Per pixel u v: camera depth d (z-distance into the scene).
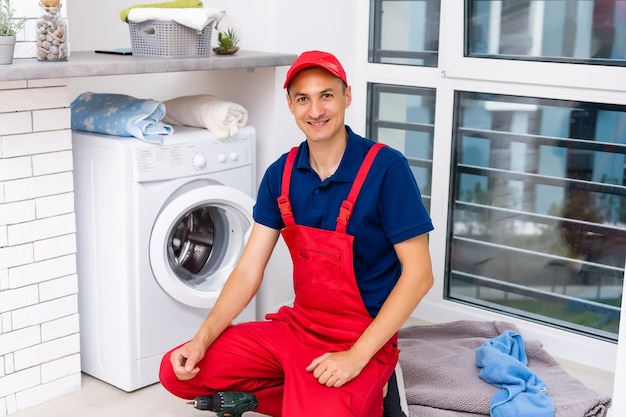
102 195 2.65
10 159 2.44
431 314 3.39
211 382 2.27
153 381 2.78
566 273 3.07
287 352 2.22
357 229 2.15
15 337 2.55
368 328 2.11
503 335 2.90
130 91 3.39
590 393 2.60
